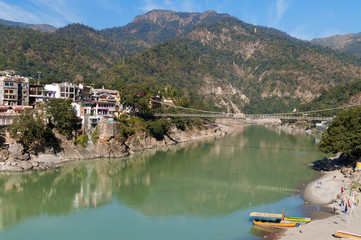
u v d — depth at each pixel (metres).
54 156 88.44
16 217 52.84
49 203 59.59
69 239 45.28
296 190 68.62
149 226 49.88
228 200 62.28
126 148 109.94
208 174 83.38
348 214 51.56
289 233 45.62
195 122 170.62
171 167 91.62
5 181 71.75
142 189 69.50
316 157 107.62
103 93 133.25
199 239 45.19
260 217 51.94
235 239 44.84
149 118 138.25
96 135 101.56
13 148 80.69
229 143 146.75
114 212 55.69
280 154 114.56
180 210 57.06
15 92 101.62
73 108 98.94
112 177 79.06
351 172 75.12
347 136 80.00
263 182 75.44
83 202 60.56
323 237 42.75
